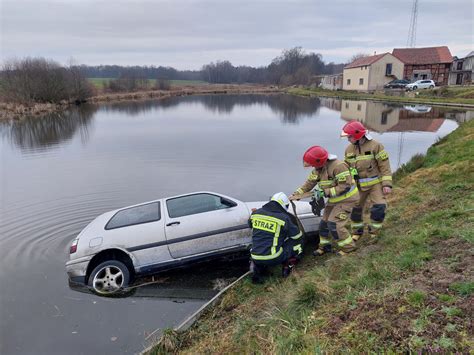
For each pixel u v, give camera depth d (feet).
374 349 8.96
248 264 20.07
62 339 14.52
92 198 33.37
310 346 9.80
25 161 51.31
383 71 190.49
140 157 51.37
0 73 142.92
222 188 35.29
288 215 16.15
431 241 14.12
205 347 12.56
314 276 14.83
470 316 9.02
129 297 17.47
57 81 152.66
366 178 17.90
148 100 198.59
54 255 22.22
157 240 18.52
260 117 104.17
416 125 73.77
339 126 80.18
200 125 87.76
